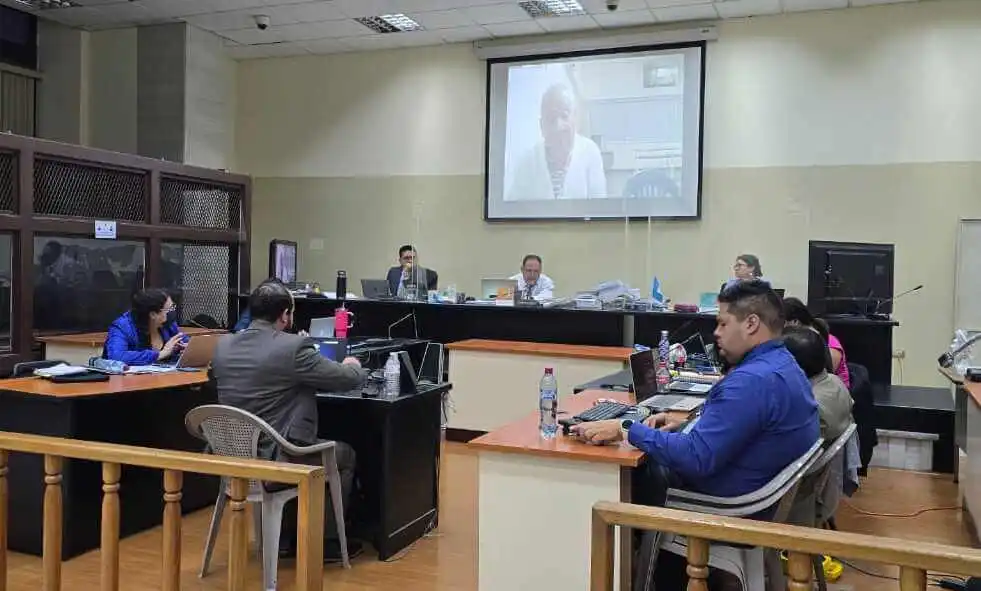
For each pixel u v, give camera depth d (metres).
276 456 2.95
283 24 7.69
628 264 7.58
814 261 5.54
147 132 8.06
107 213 5.86
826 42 6.93
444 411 5.61
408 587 3.10
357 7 7.12
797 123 7.03
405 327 6.57
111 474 2.20
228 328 6.83
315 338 3.80
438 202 8.27
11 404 3.43
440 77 8.24
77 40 8.20
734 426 2.23
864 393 4.62
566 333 6.10
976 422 3.82
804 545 1.50
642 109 7.48
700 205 7.31
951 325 6.65
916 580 1.43
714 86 7.27
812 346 2.92
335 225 8.69
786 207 7.07
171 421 3.83
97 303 5.80
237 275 7.06
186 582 3.12
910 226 6.75
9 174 5.20
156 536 3.64
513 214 7.96
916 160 6.72
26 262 5.27
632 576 2.38
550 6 7.04
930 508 4.30
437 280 7.98
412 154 8.37
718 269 7.30
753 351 2.40
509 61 7.93
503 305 6.23
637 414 2.98
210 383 3.79
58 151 5.43
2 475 2.38
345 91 8.60
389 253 8.48
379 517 3.42
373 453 3.51
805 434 2.30
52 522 2.28
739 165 7.21
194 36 7.99
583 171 7.70
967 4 6.55
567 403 3.36
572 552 2.46
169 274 6.38
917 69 6.70
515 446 2.51
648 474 2.65
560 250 7.82
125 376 3.78
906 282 6.77
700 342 4.94
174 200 6.43
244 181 7.10
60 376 3.56
